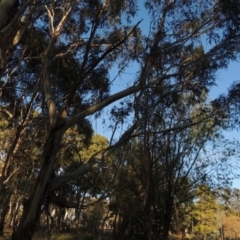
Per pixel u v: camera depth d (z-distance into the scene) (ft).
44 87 43.19
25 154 73.26
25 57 61.57
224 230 205.77
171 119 59.26
